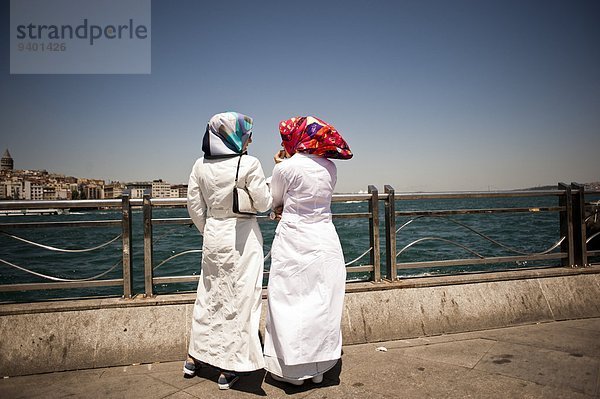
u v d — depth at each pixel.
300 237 2.89
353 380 2.87
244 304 2.80
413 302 3.86
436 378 2.85
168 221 3.51
